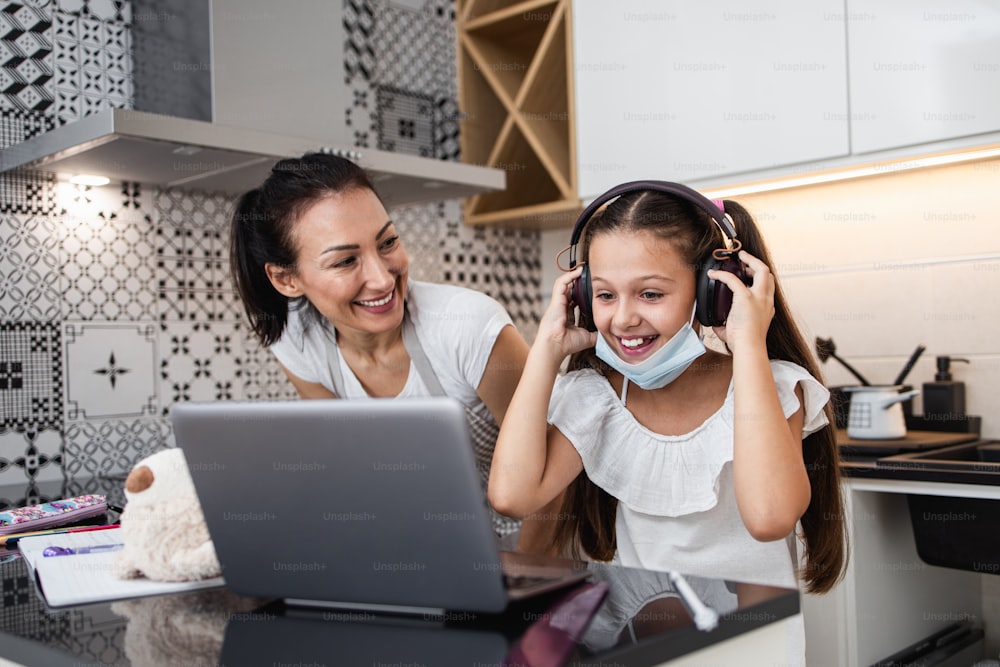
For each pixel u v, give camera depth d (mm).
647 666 623
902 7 1852
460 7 2742
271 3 1918
